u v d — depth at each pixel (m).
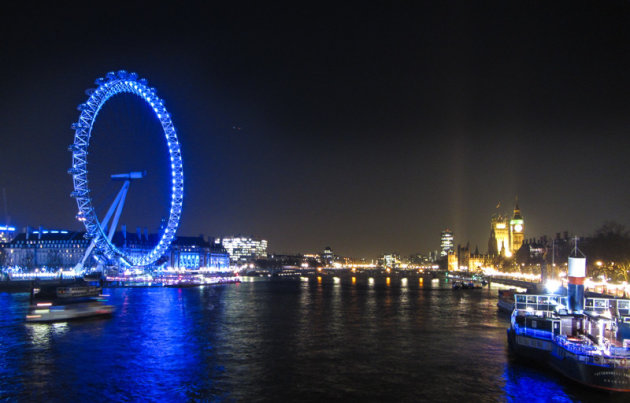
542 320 59.06
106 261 191.75
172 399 49.66
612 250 152.88
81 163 151.75
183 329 89.50
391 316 111.50
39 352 68.88
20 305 129.00
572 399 48.25
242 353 69.12
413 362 63.81
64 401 49.06
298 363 63.47
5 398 49.78
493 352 69.62
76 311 101.19
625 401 47.78
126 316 108.00
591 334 55.62
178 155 177.88
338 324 97.50
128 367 61.00
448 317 109.62
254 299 161.62
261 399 49.69
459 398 49.69
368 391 52.06
